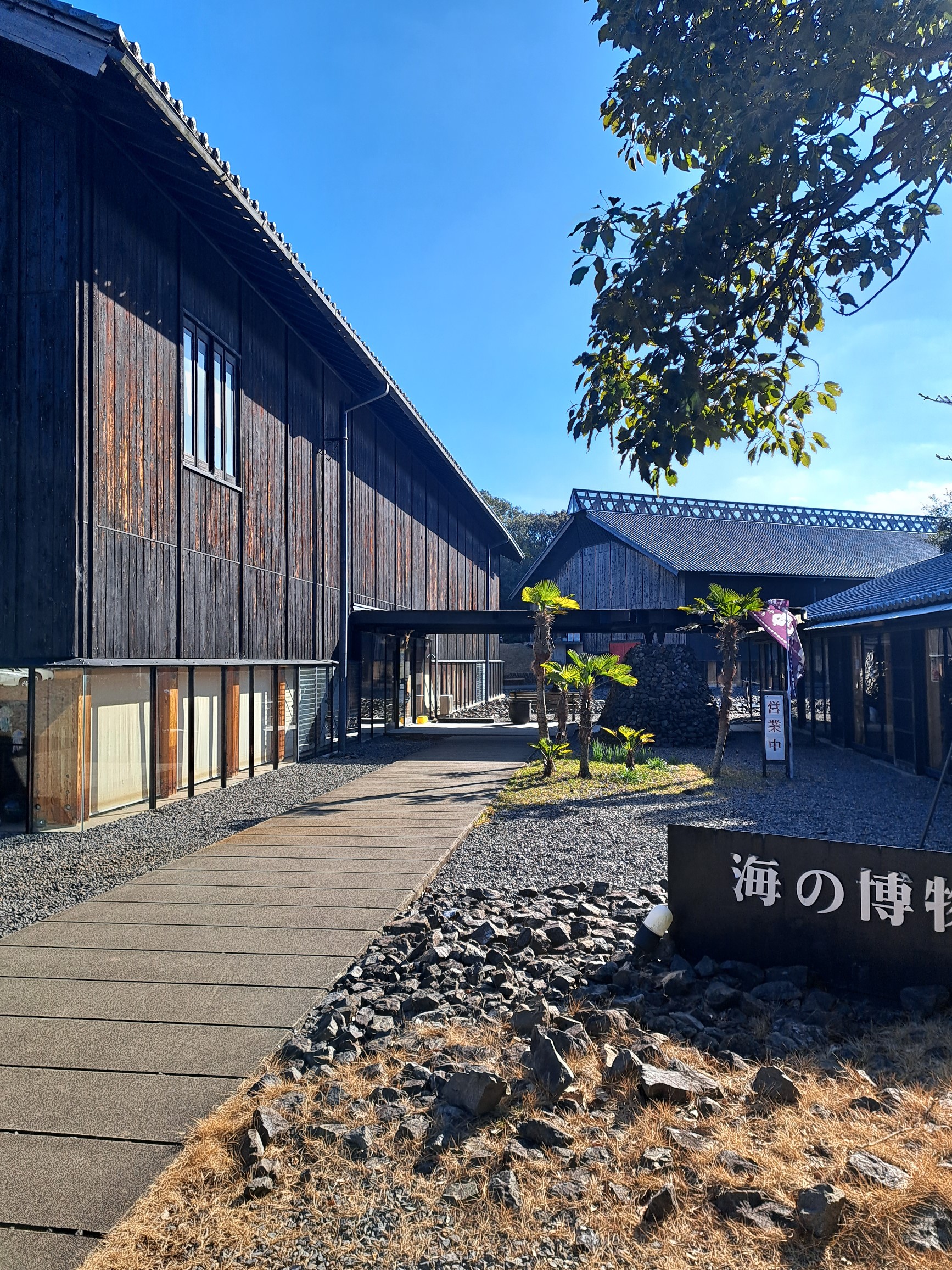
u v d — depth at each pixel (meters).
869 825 9.25
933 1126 2.97
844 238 4.01
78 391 8.80
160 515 10.50
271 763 14.42
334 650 17.83
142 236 10.16
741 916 4.71
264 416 14.07
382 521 21.94
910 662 13.45
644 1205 2.59
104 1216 2.60
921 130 4.01
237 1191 2.71
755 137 3.70
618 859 7.89
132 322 9.89
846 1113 3.10
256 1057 3.69
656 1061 3.50
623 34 4.25
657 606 35.09
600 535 39.41
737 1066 3.50
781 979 4.41
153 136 9.32
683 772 13.83
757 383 4.49
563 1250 2.42
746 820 9.58
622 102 4.74
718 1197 2.58
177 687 11.13
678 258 3.81
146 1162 2.89
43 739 9.08
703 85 4.08
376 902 6.20
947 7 3.52
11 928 5.82
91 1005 4.30
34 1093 3.38
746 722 24.88
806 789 11.95
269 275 13.09
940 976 4.19
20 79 8.70
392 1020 4.11
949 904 4.20
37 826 9.05
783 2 4.04
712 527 39.28
